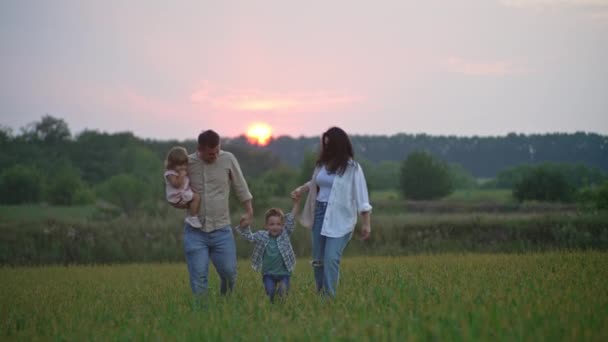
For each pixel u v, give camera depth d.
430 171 145.12
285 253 17.22
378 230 52.47
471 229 51.31
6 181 144.50
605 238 45.91
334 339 10.32
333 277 16.64
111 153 174.50
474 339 9.70
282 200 90.56
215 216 17.17
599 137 186.00
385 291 14.82
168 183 16.94
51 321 14.22
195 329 12.16
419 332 10.16
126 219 57.81
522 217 52.22
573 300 12.85
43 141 181.12
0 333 13.71
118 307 16.72
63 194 145.25
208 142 16.80
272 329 11.69
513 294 13.44
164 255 51.88
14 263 50.47
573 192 125.94
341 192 16.78
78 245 52.12
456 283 16.83
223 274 17.55
